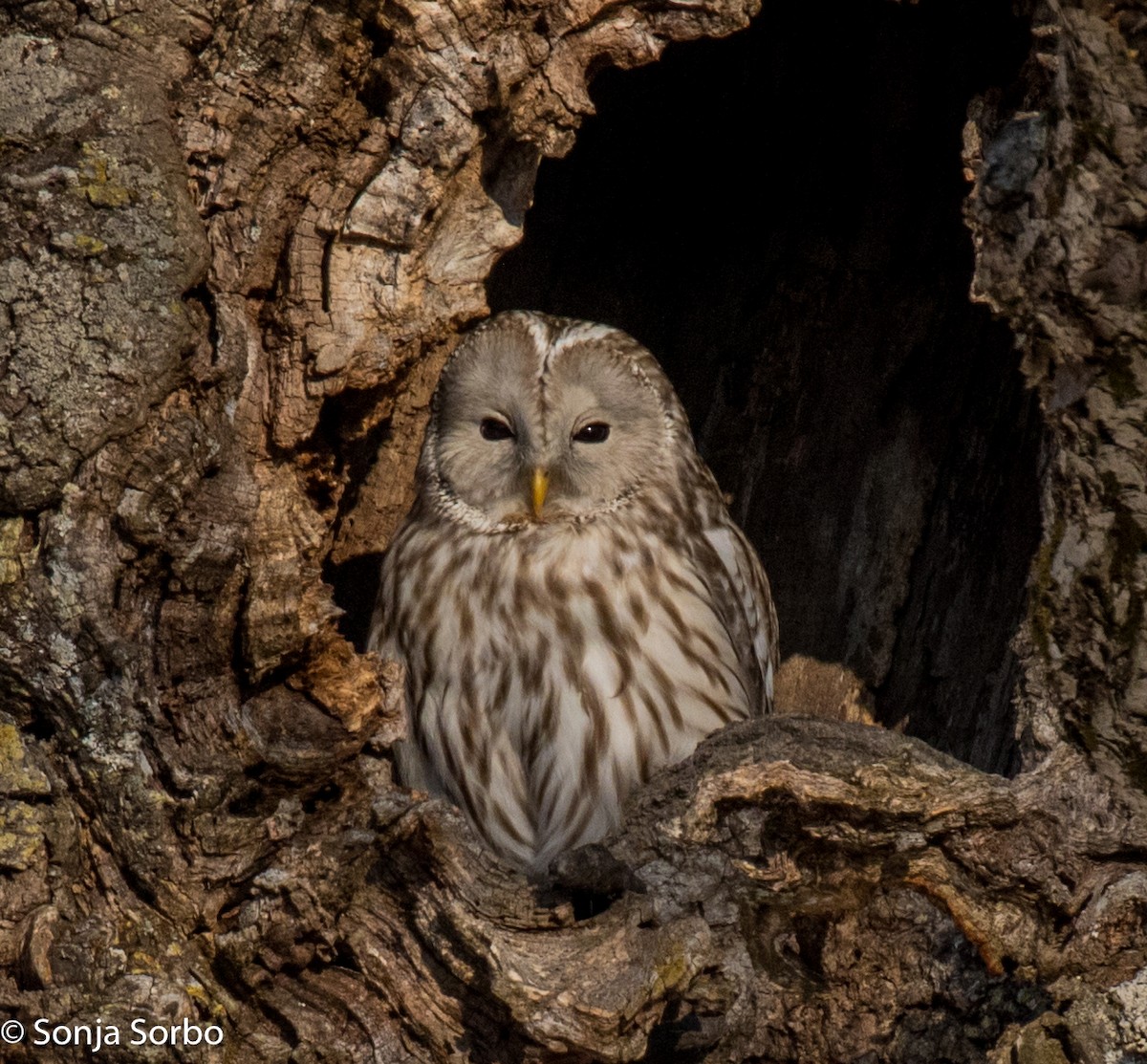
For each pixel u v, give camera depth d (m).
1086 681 8.59
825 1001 8.79
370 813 7.59
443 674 10.49
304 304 7.81
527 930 7.44
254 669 7.56
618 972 7.29
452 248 8.30
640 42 8.16
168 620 7.30
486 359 10.65
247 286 7.68
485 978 7.44
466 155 8.02
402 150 7.90
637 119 12.56
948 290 12.22
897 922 8.84
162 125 7.33
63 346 7.12
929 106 11.95
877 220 12.43
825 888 8.27
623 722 10.20
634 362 10.92
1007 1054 8.38
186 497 7.37
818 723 8.25
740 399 13.13
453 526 10.74
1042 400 8.98
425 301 8.24
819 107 12.30
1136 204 8.73
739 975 8.16
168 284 7.27
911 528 12.48
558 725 10.20
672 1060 8.31
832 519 12.83
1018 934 8.23
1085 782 8.37
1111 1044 8.25
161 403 7.29
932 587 12.34
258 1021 7.50
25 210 7.16
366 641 11.40
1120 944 8.27
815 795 7.83
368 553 12.38
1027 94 8.92
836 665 12.75
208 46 7.49
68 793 7.23
